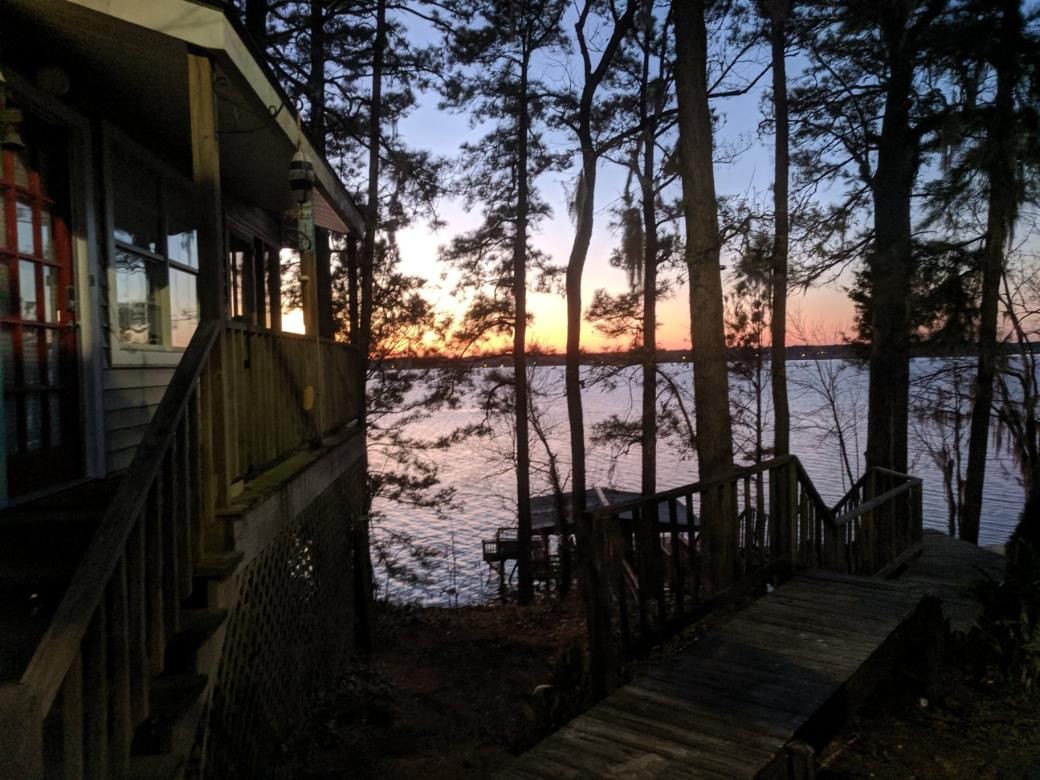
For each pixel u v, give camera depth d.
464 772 5.66
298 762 5.33
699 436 8.70
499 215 22.02
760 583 5.74
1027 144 9.01
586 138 16.12
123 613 2.53
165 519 3.18
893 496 8.59
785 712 3.56
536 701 4.72
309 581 6.29
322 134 15.20
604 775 3.00
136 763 2.79
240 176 7.86
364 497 10.24
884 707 4.84
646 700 3.71
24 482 4.46
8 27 4.23
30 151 4.76
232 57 4.10
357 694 7.57
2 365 4.24
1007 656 5.25
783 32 14.01
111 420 5.52
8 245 4.39
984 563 9.54
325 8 13.81
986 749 4.34
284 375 5.55
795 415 26.30
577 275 19.20
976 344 11.78
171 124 6.18
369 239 18.84
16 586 3.17
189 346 3.65
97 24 4.06
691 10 8.70
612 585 4.31
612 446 23.22
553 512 25.55
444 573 27.97
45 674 1.99
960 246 11.04
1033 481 10.17
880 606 5.13
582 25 16.67
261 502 4.36
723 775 2.98
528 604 18.25
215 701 3.66
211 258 3.90
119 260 5.89
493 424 23.08
